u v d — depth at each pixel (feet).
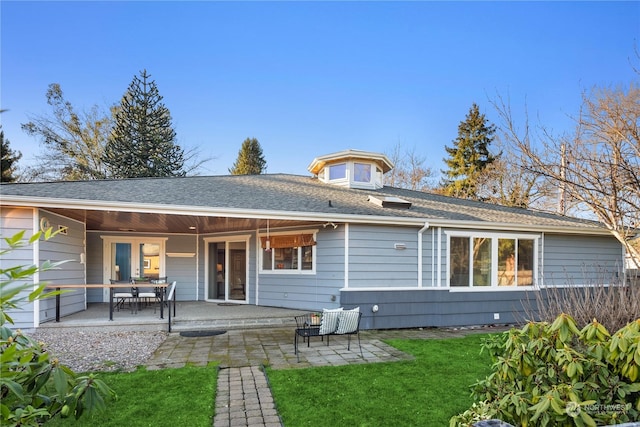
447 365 18.37
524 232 33.40
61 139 76.84
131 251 41.52
